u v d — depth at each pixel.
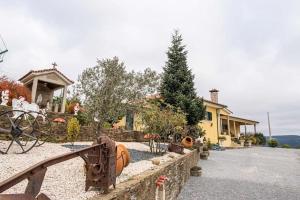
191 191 10.11
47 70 19.77
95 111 10.20
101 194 4.09
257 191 10.41
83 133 13.24
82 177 5.48
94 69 10.34
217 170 15.06
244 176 13.58
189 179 12.45
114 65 10.30
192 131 20.72
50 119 12.98
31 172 2.21
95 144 4.45
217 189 10.52
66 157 3.07
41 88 21.94
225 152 25.64
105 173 4.20
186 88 22.02
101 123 10.34
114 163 4.58
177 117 13.09
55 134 11.88
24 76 20.14
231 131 42.34
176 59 23.53
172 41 24.16
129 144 15.03
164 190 7.01
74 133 11.02
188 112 20.67
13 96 15.29
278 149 34.75
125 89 10.48
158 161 8.34
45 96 22.05
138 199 5.09
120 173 5.86
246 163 18.48
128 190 4.60
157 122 11.96
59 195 4.14
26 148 8.94
